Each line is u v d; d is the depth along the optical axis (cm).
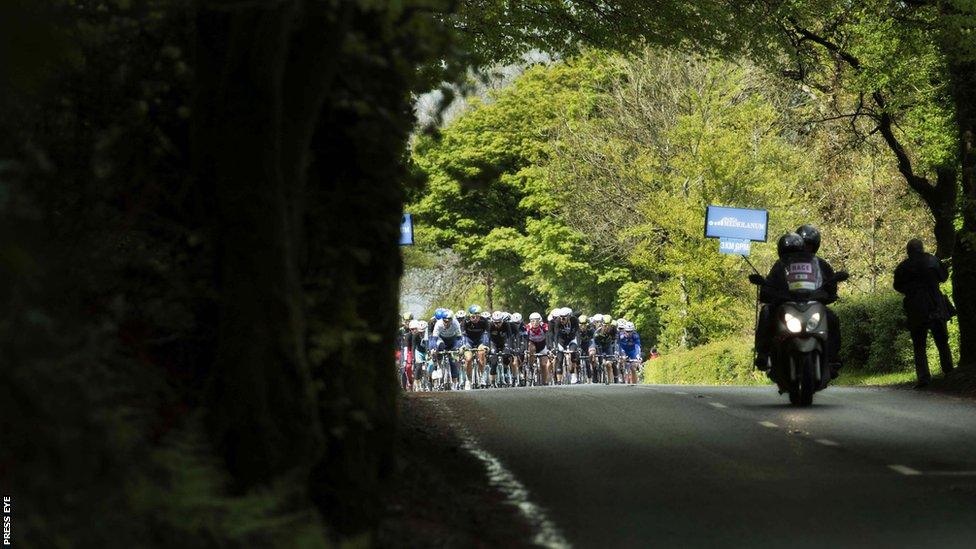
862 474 2694
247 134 1589
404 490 2198
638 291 13250
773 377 4312
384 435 2061
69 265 1523
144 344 1628
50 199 1653
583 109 13350
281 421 1596
